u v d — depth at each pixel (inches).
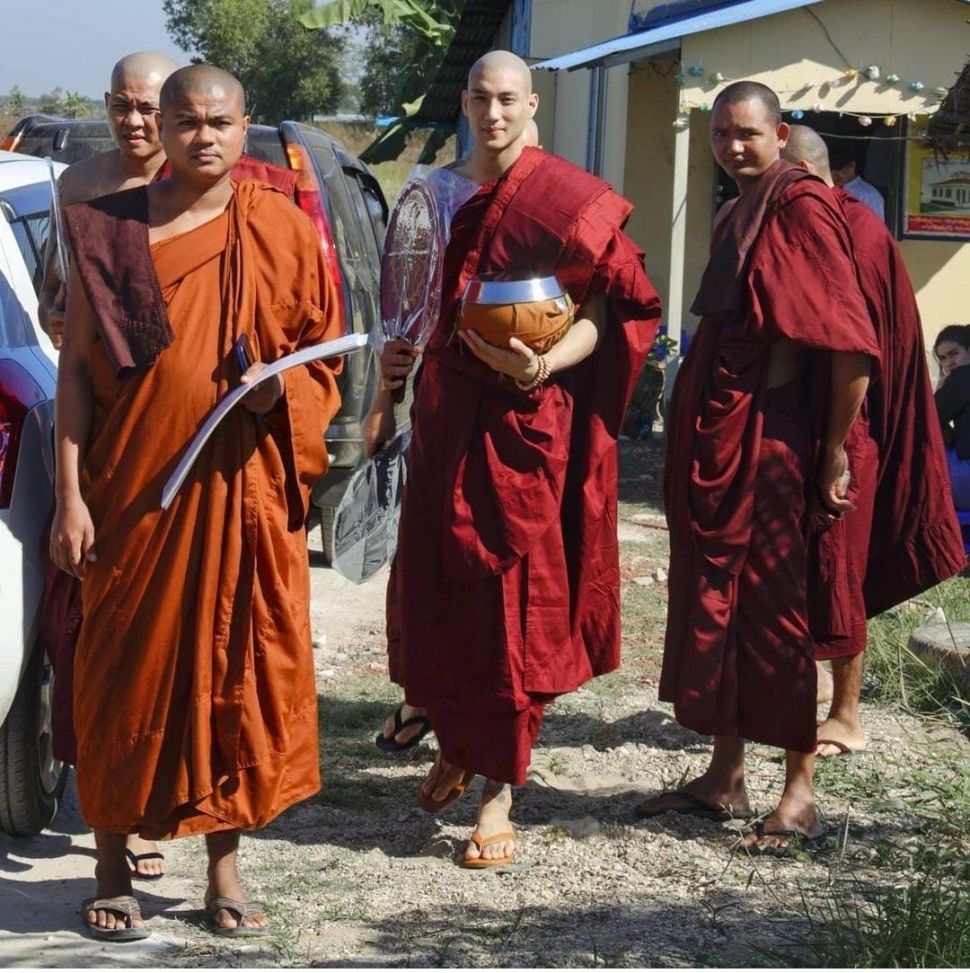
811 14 469.7
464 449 177.5
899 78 474.6
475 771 179.2
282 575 154.8
